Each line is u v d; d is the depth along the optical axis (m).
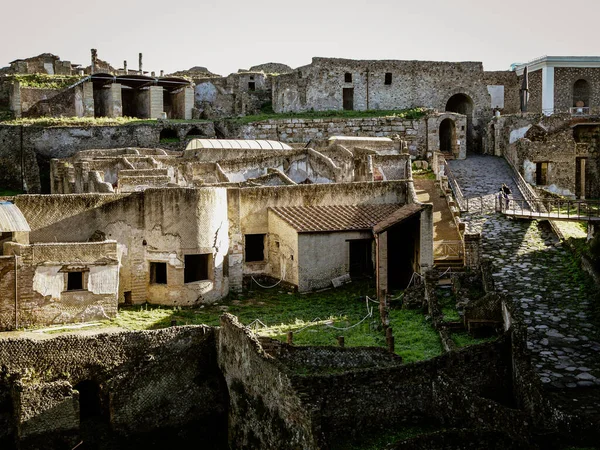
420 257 29.00
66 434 20.05
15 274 23.55
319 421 16.73
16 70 65.88
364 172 40.72
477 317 23.09
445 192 37.44
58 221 26.95
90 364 20.97
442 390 18.42
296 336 23.69
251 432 19.70
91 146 49.31
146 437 21.41
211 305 28.14
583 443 16.69
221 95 61.66
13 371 20.14
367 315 26.19
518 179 42.44
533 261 29.48
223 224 29.11
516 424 16.83
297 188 32.16
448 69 58.66
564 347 22.25
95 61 65.56
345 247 30.66
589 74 55.00
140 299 28.02
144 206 27.91
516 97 58.97
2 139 47.69
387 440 17.81
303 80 58.38
